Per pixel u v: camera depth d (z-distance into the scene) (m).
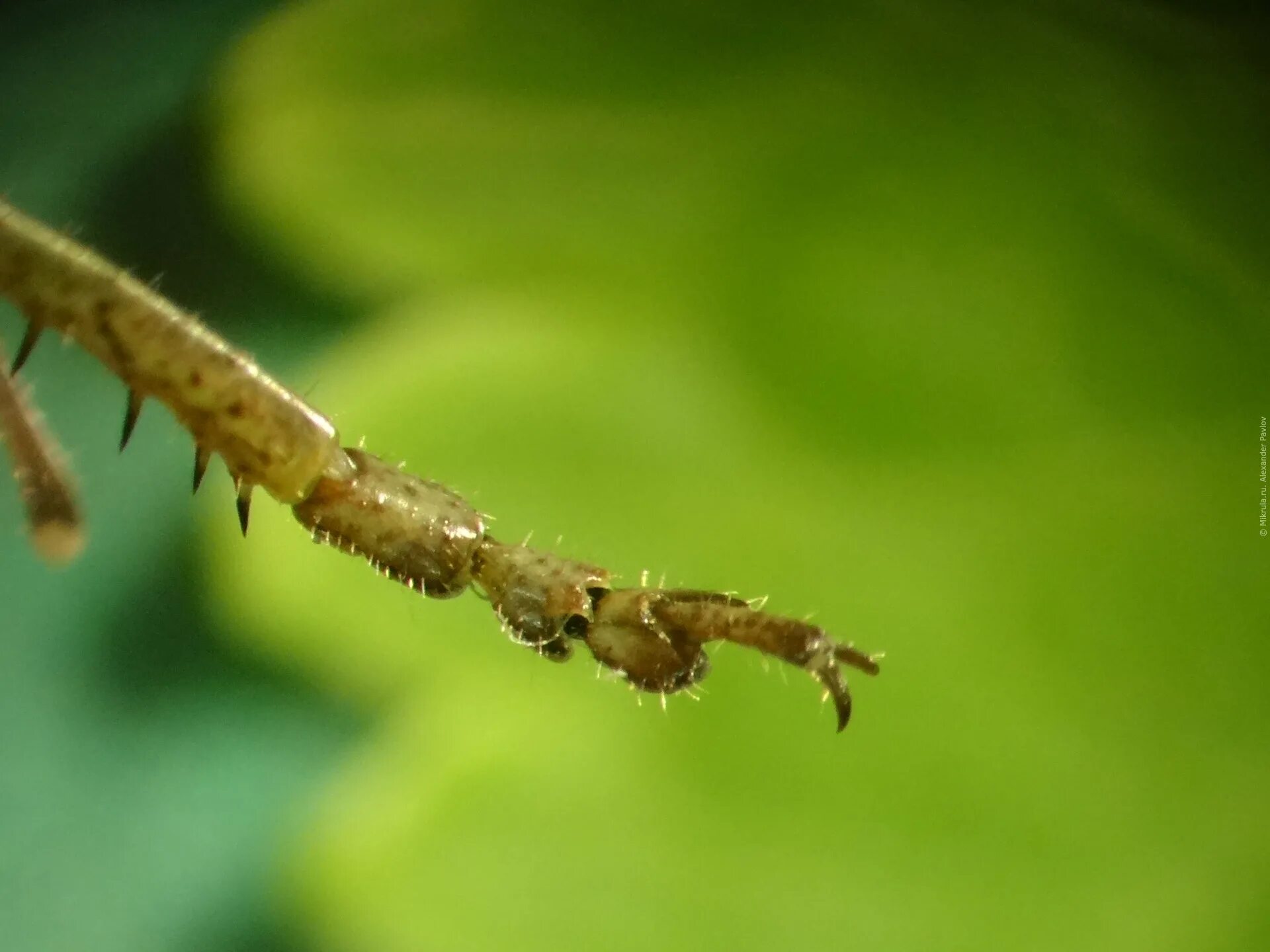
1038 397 0.05
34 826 0.05
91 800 0.05
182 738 0.05
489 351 0.05
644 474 0.05
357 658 0.05
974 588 0.05
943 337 0.05
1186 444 0.05
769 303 0.05
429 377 0.05
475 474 0.05
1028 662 0.05
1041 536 0.05
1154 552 0.05
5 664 0.05
